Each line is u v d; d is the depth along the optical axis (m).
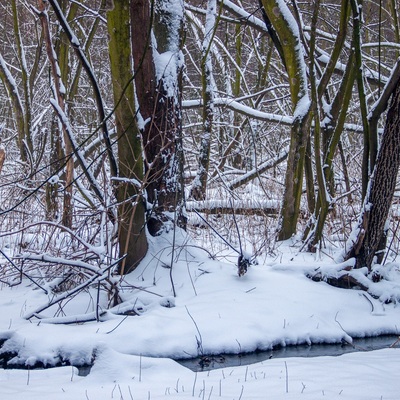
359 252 7.29
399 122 6.96
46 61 15.72
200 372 4.89
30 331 5.61
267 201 10.97
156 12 7.60
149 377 4.70
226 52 16.17
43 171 10.97
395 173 7.13
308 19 16.06
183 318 6.02
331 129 10.12
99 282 6.18
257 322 6.07
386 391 4.08
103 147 11.71
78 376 4.84
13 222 8.77
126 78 6.80
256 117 12.18
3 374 4.86
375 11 17.17
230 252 8.77
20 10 16.34
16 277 7.35
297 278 7.21
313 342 6.07
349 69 9.41
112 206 6.60
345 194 9.53
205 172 12.23
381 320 6.55
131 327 5.69
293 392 4.09
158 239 7.29
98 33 17.25
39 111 16.41
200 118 18.25
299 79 9.59
